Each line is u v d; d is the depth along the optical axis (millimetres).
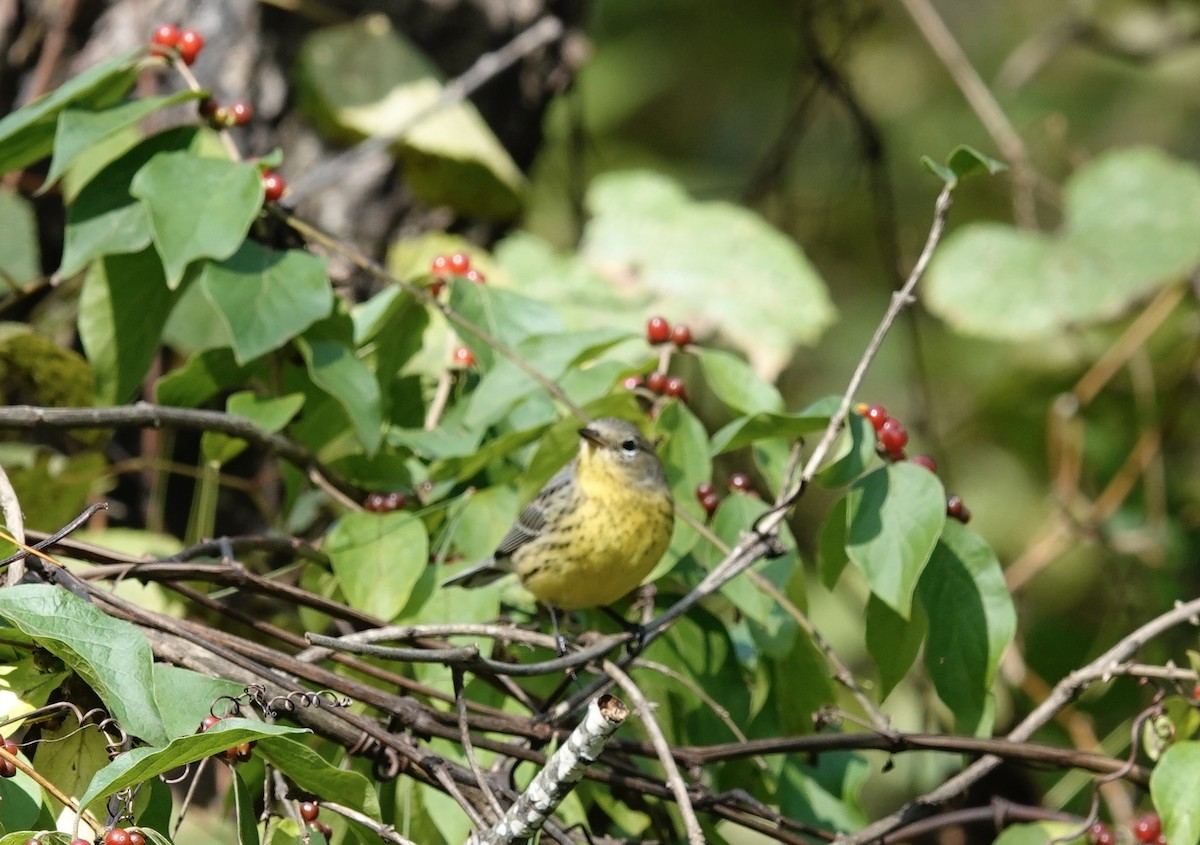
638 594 9422
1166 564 14352
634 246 13609
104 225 9031
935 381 19375
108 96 9281
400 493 9539
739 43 22000
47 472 9734
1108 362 14891
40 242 12023
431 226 12750
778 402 9086
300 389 9828
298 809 6879
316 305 8773
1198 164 21156
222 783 10633
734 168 21438
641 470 8555
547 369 9211
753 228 13820
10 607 6020
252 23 12148
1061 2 21875
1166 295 14742
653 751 8023
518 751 7609
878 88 21484
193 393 9695
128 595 9219
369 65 12320
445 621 8398
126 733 6113
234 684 6652
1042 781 13617
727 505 8766
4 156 9344
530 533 8664
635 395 9352
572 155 15891
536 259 13344
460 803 6945
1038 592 16641
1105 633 14484
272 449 9195
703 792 8008
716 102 21922
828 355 19922
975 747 8234
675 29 22109
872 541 8070
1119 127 21469
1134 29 18578
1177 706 8648
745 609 8461
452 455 8992
